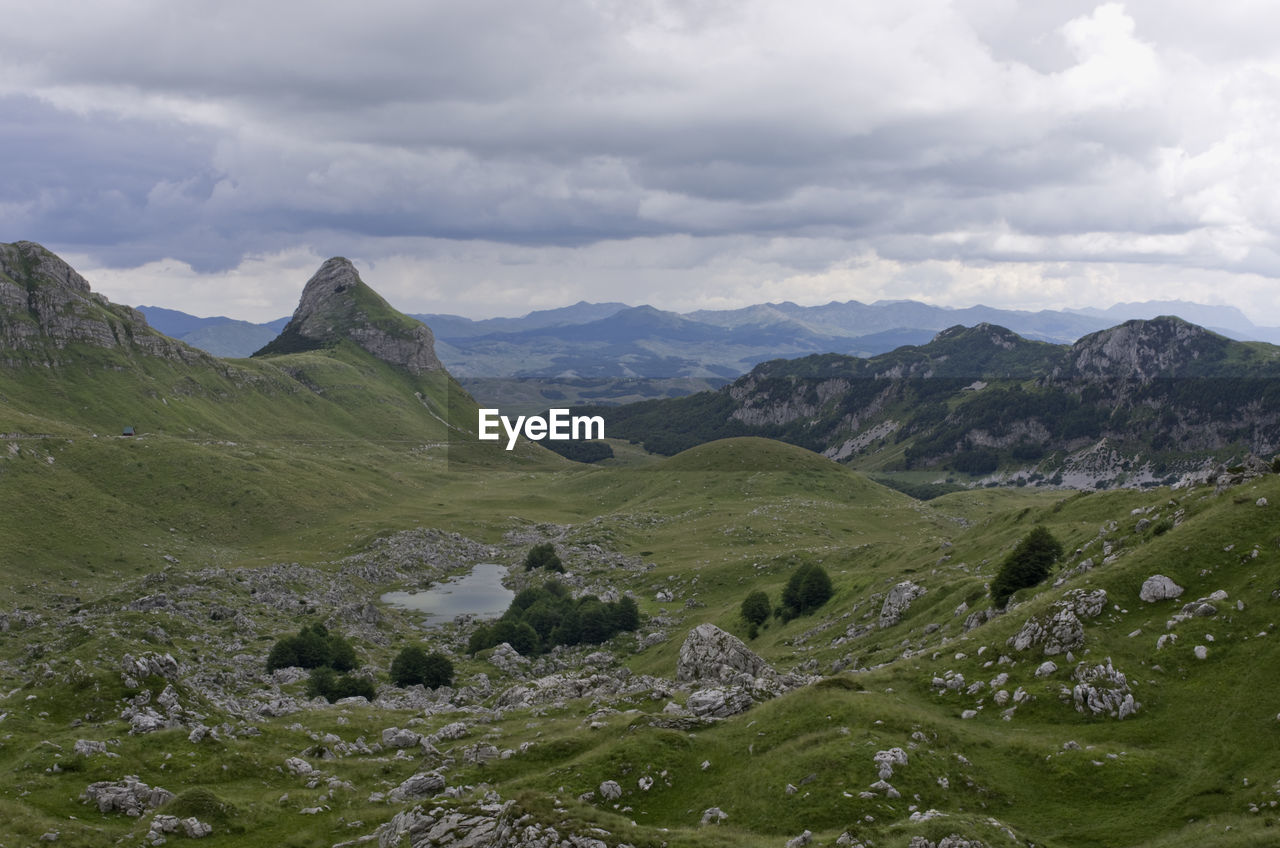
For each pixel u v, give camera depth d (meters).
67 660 85.81
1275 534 71.12
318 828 58.69
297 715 86.56
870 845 45.12
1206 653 62.00
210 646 122.06
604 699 83.00
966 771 55.06
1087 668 63.38
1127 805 50.69
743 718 67.75
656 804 58.25
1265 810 46.72
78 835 54.88
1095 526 102.69
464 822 49.56
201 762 68.50
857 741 57.88
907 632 99.25
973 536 132.00
